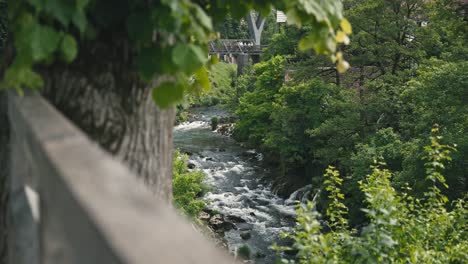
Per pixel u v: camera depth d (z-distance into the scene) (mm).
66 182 962
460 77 15273
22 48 1888
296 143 25719
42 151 1233
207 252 683
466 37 19734
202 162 29312
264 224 20469
